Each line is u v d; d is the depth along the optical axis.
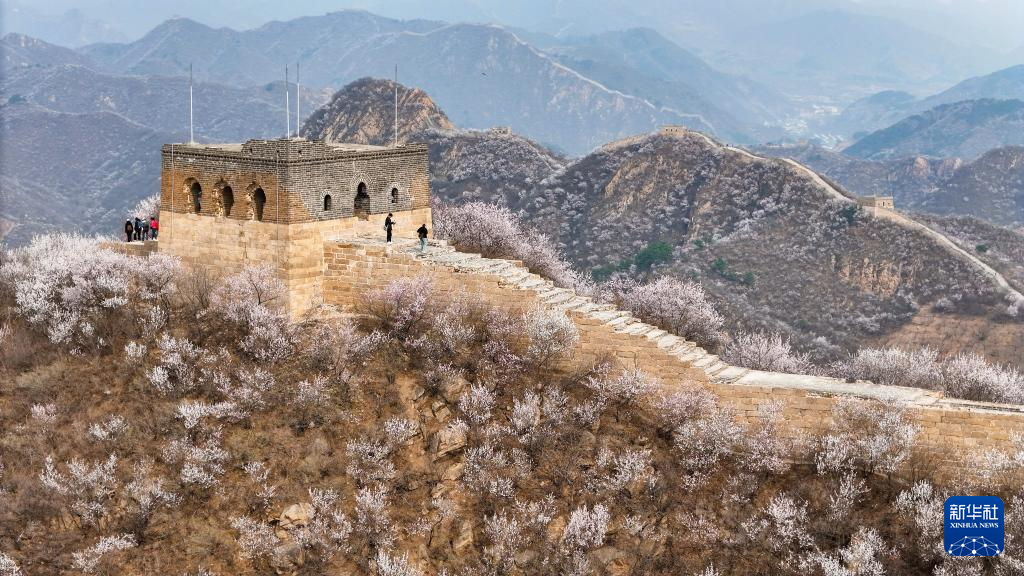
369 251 62.50
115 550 52.75
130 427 57.66
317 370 59.25
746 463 55.06
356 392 58.00
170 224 65.69
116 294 65.25
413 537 53.22
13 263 75.44
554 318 58.19
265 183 61.59
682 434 55.56
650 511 53.78
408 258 62.09
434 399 57.50
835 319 197.00
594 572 51.81
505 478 54.59
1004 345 183.38
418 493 54.62
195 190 65.06
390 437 55.59
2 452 57.66
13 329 66.19
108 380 60.84
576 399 57.69
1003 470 51.81
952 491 52.00
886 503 53.00
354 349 59.00
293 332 61.03
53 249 78.00
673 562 52.41
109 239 85.00
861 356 97.75
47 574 52.53
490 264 64.25
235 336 61.91
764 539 52.34
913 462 53.19
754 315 189.12
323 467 55.00
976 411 52.94
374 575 51.75
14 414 59.81
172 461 55.59
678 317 89.25
